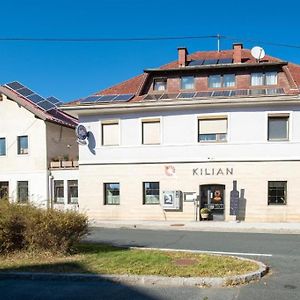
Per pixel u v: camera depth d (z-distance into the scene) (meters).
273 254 12.28
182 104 23.84
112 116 25.52
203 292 7.90
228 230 20.02
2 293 8.07
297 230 19.27
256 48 25.67
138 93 26.06
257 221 23.17
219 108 23.88
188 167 24.22
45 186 29.05
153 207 24.59
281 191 23.19
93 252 11.78
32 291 8.19
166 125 24.59
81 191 25.80
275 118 23.42
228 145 23.70
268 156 23.27
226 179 23.69
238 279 8.52
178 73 25.98
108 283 8.70
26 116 29.92
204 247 13.87
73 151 32.25
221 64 25.31
